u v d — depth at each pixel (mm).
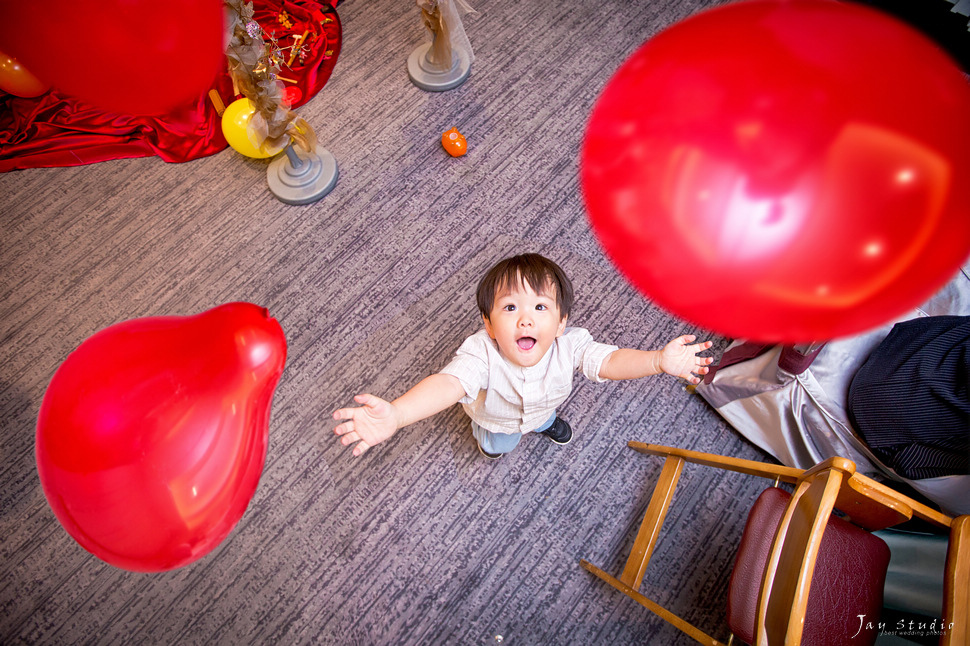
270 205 2172
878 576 1304
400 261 2078
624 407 1888
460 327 1976
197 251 2104
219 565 1668
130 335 687
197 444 646
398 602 1642
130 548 676
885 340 1516
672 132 415
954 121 398
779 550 1104
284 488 1761
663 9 2543
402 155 2250
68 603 1621
